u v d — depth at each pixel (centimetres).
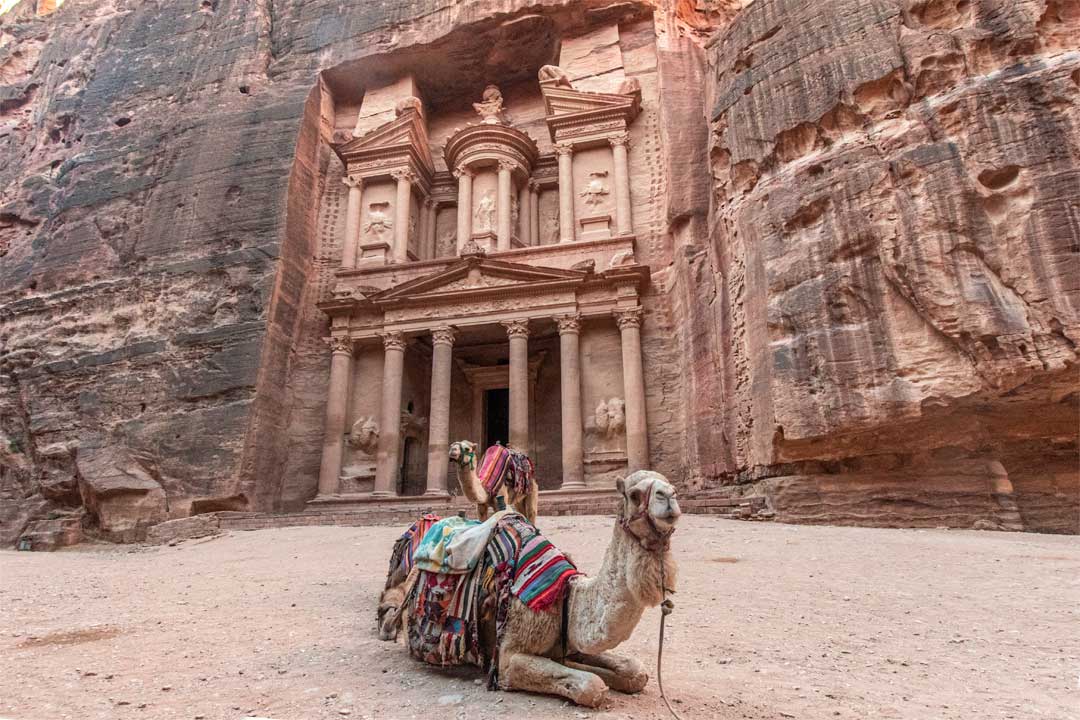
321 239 2869
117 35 3403
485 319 2445
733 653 483
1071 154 1246
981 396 1260
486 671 417
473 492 585
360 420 2477
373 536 1464
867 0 1664
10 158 3425
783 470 1489
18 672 458
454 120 3325
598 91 2859
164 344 2431
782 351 1481
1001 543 1032
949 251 1315
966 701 373
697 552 1017
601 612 349
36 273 2772
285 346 2495
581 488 2156
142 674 448
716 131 1986
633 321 2336
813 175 1591
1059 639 517
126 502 2206
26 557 1546
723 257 1873
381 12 3114
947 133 1398
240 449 2195
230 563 1192
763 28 1908
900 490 1362
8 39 4006
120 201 2816
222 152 2748
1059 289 1194
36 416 2473
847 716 348
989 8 1461
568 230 2644
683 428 2153
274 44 3172
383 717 348
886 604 656
